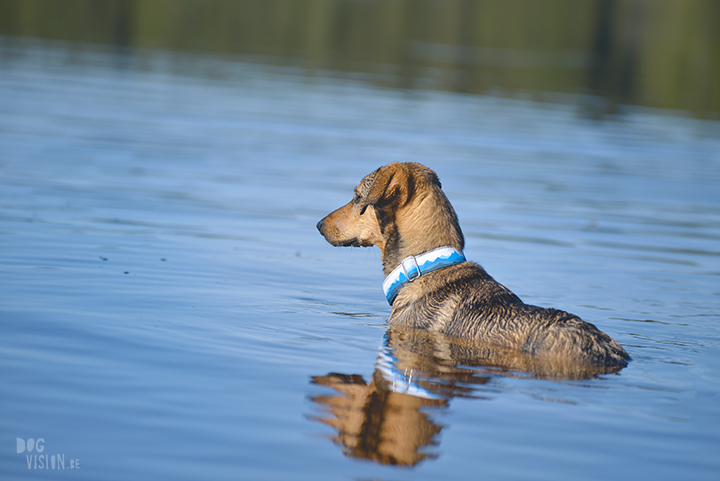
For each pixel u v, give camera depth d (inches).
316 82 1037.8
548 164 669.3
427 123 817.5
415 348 242.8
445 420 184.7
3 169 502.9
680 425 187.5
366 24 1913.1
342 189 531.5
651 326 284.5
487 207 513.3
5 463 152.7
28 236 357.7
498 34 1958.7
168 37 1390.3
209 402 187.6
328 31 1710.1
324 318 275.1
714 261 408.5
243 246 382.3
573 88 1151.0
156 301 276.4
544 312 251.4
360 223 296.0
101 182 493.4
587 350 235.1
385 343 247.6
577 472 161.2
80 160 548.4
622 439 178.1
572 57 1531.7
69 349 218.4
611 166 679.1
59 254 331.6
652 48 1745.8
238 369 212.2
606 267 385.1
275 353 229.0
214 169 561.6
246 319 264.1
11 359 206.8
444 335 261.4
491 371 222.7
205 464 156.9
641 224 493.4
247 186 521.0
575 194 569.9
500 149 716.7
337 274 350.0
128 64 1063.6
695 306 318.0
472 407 193.5
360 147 673.6
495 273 362.3
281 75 1073.5
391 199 281.7
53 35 1282.0
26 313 249.0
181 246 368.2
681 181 637.9
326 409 187.3
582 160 696.4
